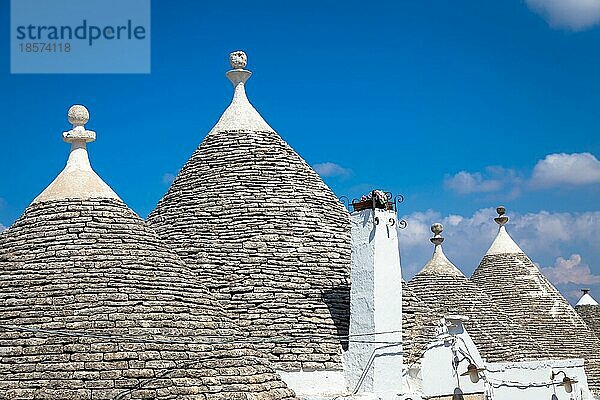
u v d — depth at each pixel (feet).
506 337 100.37
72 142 75.41
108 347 59.77
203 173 87.97
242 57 93.50
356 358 73.56
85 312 63.52
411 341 78.79
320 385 72.49
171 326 64.28
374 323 72.90
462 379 81.25
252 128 90.79
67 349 59.57
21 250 69.15
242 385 60.95
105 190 73.61
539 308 116.78
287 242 81.92
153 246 71.41
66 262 67.41
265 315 75.46
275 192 85.51
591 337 115.44
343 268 82.28
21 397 56.80
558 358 101.81
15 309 64.03
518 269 122.31
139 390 57.36
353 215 75.97
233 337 67.51
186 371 59.88
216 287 77.05
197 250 80.33
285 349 72.90
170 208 86.74
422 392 76.64
